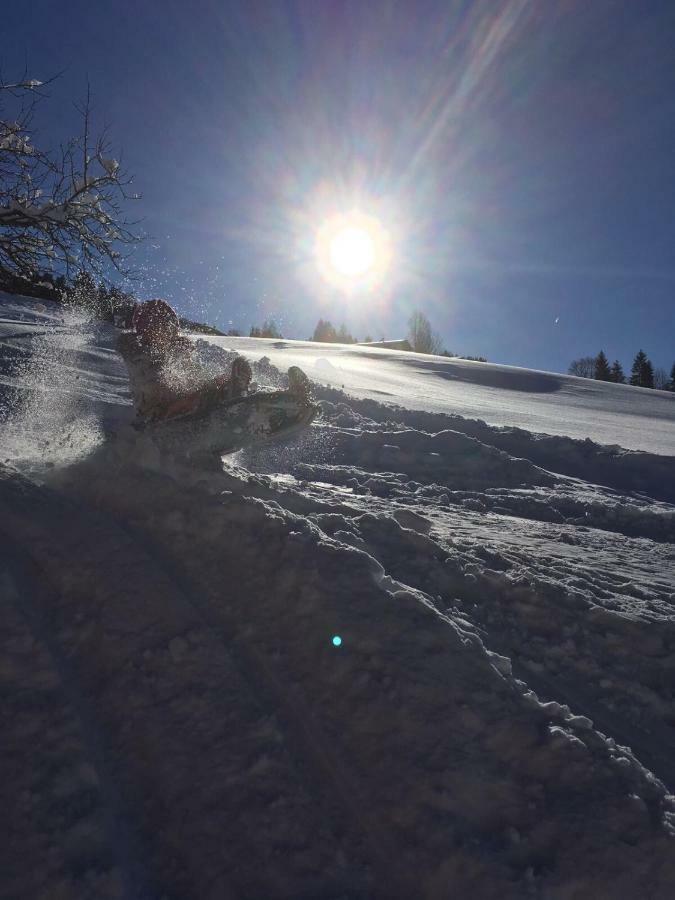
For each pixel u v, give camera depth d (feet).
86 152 14.16
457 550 12.25
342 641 7.37
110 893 4.91
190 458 12.00
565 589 10.77
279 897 5.11
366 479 19.97
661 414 60.03
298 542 8.88
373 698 6.71
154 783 5.88
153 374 12.09
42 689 6.57
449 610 9.34
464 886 5.22
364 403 31.83
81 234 14.58
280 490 12.59
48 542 8.89
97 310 15.17
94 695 6.70
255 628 7.77
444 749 6.23
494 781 6.02
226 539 9.21
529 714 6.72
